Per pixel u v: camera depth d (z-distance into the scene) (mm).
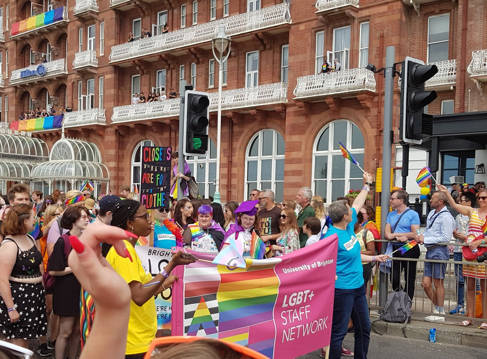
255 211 6324
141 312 3568
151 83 28812
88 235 1054
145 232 3674
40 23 34156
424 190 8625
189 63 26797
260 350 4254
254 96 22562
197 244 6410
